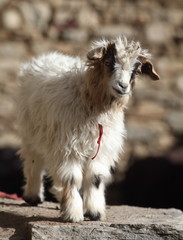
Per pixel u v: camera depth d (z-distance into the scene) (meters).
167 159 22.48
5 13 28.97
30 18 29.17
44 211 12.09
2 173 22.81
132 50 10.38
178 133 26.95
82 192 11.49
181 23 30.08
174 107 27.64
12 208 12.33
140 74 11.10
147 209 12.66
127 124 26.66
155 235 10.23
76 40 28.84
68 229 10.20
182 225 10.32
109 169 11.23
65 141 10.65
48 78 11.27
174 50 29.36
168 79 28.50
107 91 10.48
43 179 13.48
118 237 10.22
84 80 10.80
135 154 25.48
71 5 29.73
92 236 10.19
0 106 26.41
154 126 26.88
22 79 12.25
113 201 22.70
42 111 11.09
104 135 10.87
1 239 10.33
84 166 11.00
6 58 27.77
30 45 28.38
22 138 12.48
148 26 29.53
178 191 21.91
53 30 29.19
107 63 10.28
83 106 10.73
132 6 30.08
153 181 22.09
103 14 29.73
